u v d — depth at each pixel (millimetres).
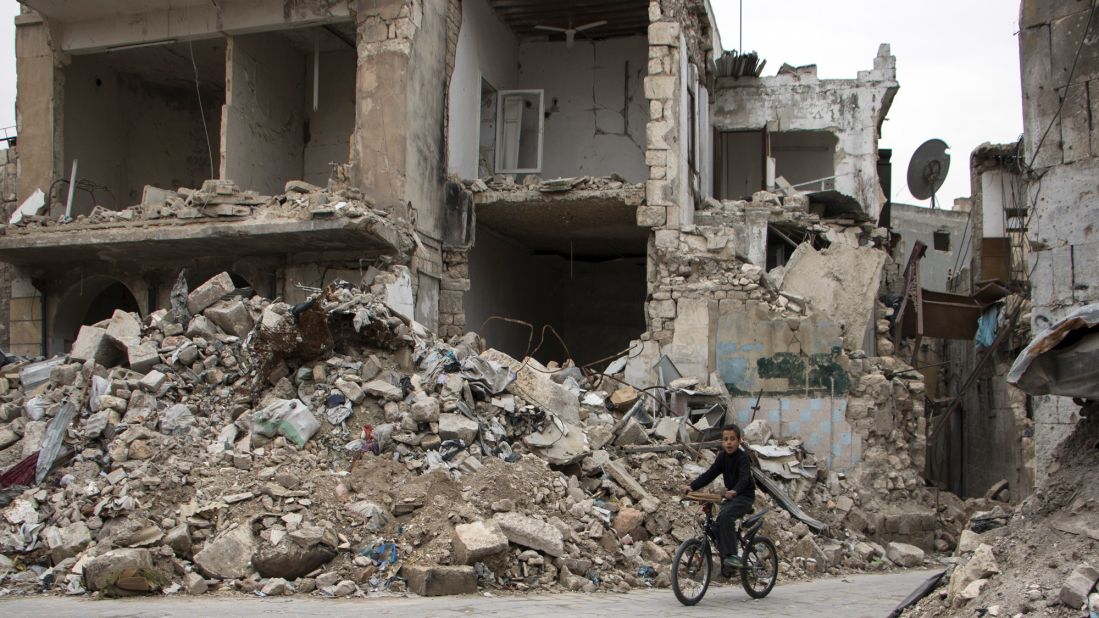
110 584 8656
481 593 9109
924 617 7074
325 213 16406
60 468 10680
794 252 19109
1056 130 10859
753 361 17828
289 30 20719
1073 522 6898
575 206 20250
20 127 20297
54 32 20047
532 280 25344
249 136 20000
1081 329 7285
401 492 10242
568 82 24578
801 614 8266
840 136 25719
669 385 17141
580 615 7848
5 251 19094
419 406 11617
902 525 15906
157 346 12945
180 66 21922
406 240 17562
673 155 19312
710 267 18859
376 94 17891
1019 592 6523
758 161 26234
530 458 11945
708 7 22906
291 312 12375
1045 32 11062
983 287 20031
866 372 17531
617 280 27062
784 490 15328
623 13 23234
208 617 7352
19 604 8148
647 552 11055
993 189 23250
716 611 8359
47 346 20297
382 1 18031
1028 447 18844
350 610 7887
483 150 22375
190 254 18859
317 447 11242
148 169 22688
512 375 13484
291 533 9227
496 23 23047
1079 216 10586
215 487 10078
